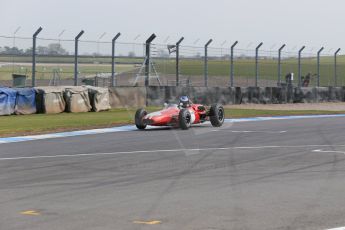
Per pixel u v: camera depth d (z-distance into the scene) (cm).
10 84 4934
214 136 2642
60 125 3212
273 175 1524
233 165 1723
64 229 937
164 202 1162
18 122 3409
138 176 1516
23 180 1456
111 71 4641
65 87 4256
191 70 7669
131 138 2569
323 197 1211
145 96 4719
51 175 1539
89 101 4353
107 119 3656
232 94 5259
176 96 4872
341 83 8162
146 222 984
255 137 2603
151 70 4862
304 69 9438
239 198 1204
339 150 2109
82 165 1733
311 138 2564
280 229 931
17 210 1088
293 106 5444
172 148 2177
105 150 2127
